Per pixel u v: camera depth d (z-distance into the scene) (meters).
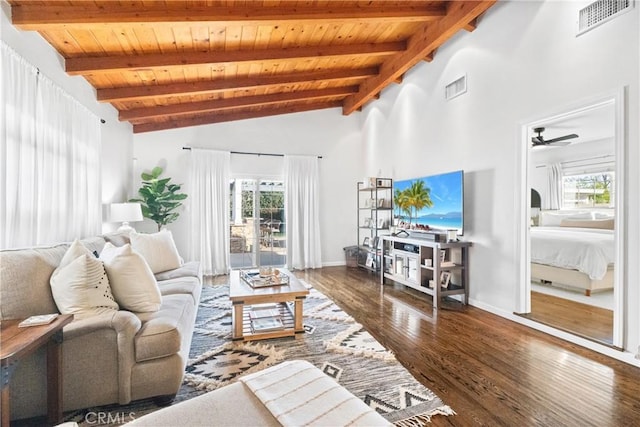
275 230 6.14
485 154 3.56
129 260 2.07
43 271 1.81
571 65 2.66
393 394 1.93
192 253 5.44
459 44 3.93
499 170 3.38
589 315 3.21
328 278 5.22
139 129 5.32
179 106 4.88
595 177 5.91
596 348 2.51
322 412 1.06
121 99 4.01
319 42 3.88
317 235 6.21
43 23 2.45
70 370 1.64
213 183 5.56
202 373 2.18
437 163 4.34
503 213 3.34
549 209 6.56
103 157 4.21
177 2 2.72
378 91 5.35
